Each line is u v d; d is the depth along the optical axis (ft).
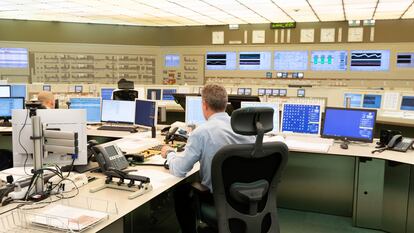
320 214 11.15
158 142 10.72
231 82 30.96
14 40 28.50
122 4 21.80
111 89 18.42
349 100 15.31
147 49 31.45
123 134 12.64
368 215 9.98
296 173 11.39
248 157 5.70
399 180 9.41
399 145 9.82
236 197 5.84
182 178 7.02
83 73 30.09
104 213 5.17
